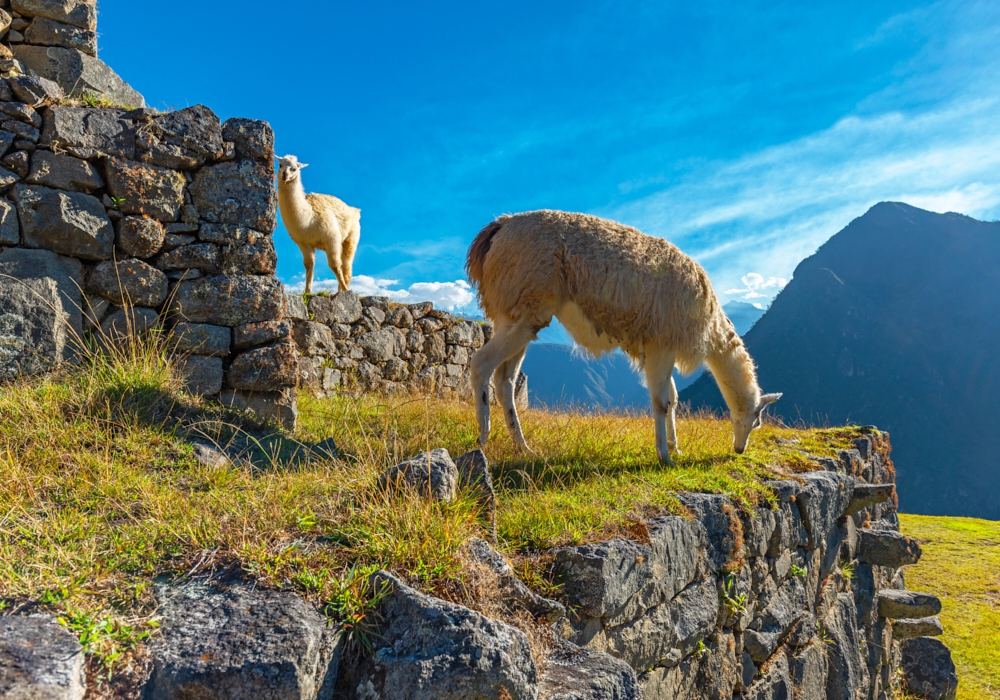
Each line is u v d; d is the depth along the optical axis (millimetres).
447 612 2121
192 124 4723
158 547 2449
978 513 122750
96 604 2027
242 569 2336
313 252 9172
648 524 3914
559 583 3209
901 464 133625
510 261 5434
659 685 3756
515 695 2061
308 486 3260
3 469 2900
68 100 4496
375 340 9352
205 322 4750
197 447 3754
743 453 6414
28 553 2266
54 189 4266
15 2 5484
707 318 5625
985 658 9742
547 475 4840
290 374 4988
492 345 5430
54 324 4164
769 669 5117
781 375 160250
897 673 8883
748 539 4863
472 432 5977
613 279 5234
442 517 2857
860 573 7719
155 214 4602
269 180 5031
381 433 5344
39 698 1557
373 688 2016
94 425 3609
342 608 2180
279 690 1842
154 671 1826
